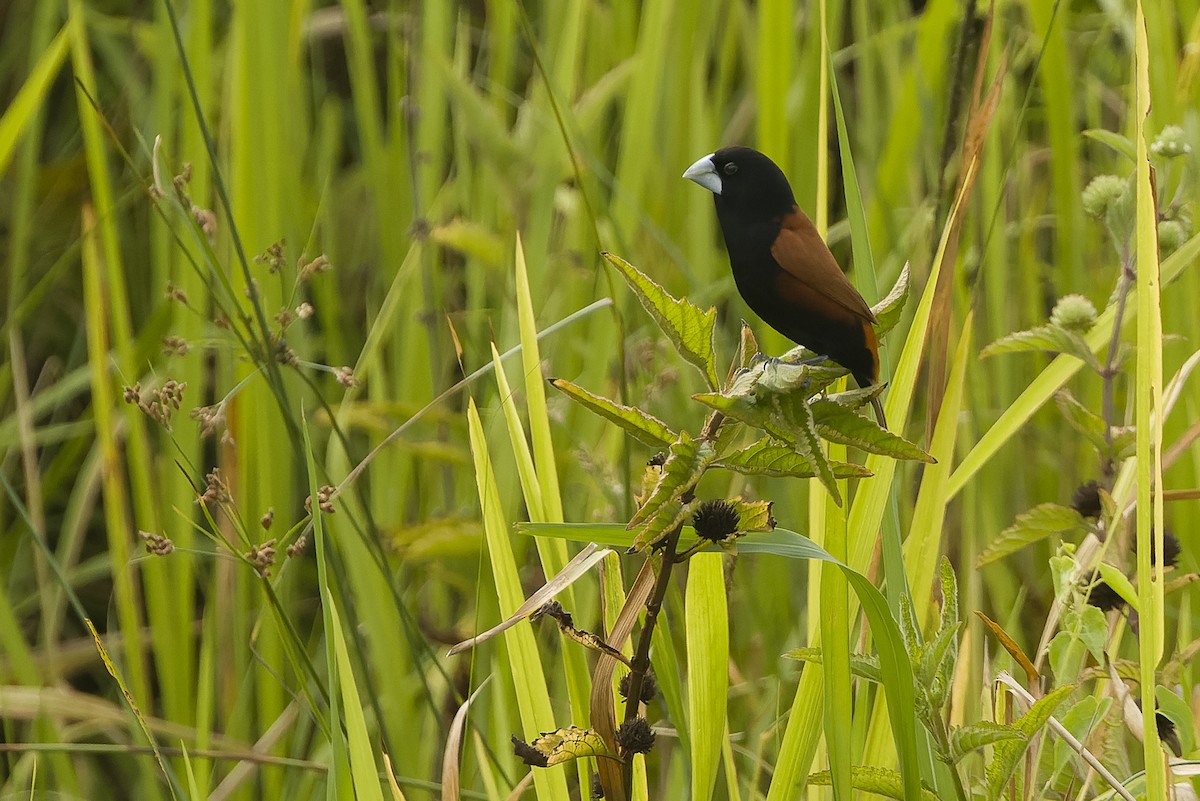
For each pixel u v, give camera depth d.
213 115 10.99
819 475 3.43
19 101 8.80
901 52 10.84
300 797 7.68
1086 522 5.88
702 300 9.05
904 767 4.11
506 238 9.36
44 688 7.79
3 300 11.39
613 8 10.57
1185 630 6.20
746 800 6.98
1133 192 6.13
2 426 9.80
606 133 11.35
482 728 7.40
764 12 8.70
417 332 9.47
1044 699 4.17
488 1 10.61
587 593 7.80
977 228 9.09
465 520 8.04
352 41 10.69
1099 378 8.34
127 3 12.92
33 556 10.46
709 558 4.66
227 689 8.37
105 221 8.59
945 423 5.60
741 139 10.70
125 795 9.45
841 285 4.86
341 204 11.38
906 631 4.55
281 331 7.03
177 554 8.20
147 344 9.49
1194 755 4.77
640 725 3.97
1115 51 11.05
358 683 8.15
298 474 9.24
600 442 8.70
